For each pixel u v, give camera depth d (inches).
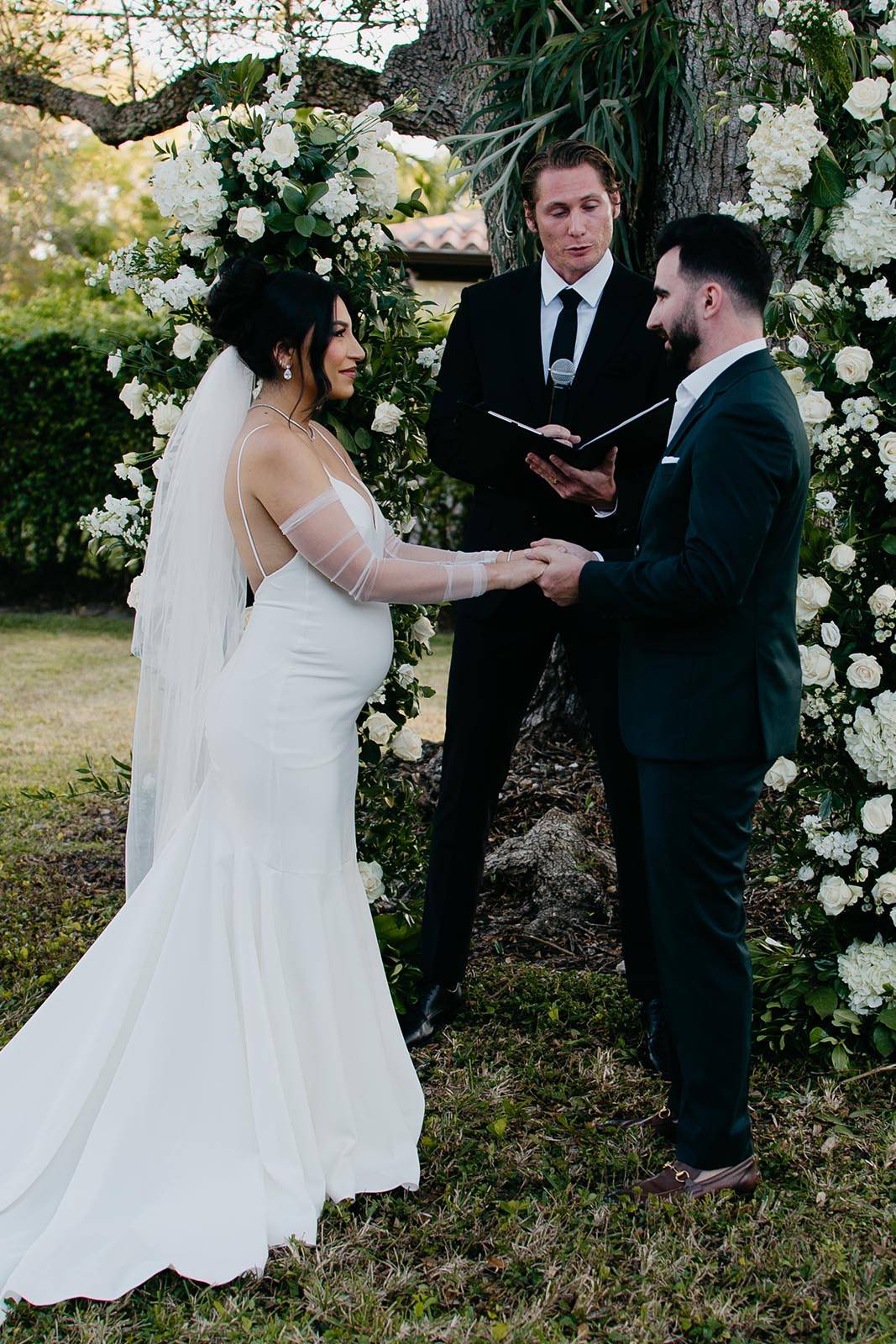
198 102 127.1
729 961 100.3
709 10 159.3
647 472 125.8
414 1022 132.6
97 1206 96.9
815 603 116.1
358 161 127.3
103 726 273.1
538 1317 89.7
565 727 209.6
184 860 106.9
